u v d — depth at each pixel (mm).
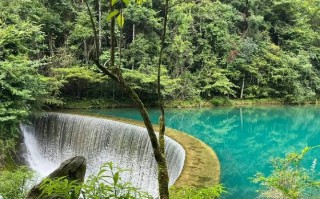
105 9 19922
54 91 17625
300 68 28109
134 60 21875
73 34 18953
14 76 10727
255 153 11742
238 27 29438
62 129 14305
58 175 2482
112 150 12523
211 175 7188
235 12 28938
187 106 22859
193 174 7164
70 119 14219
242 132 16016
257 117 20516
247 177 8211
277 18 31125
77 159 2615
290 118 20500
